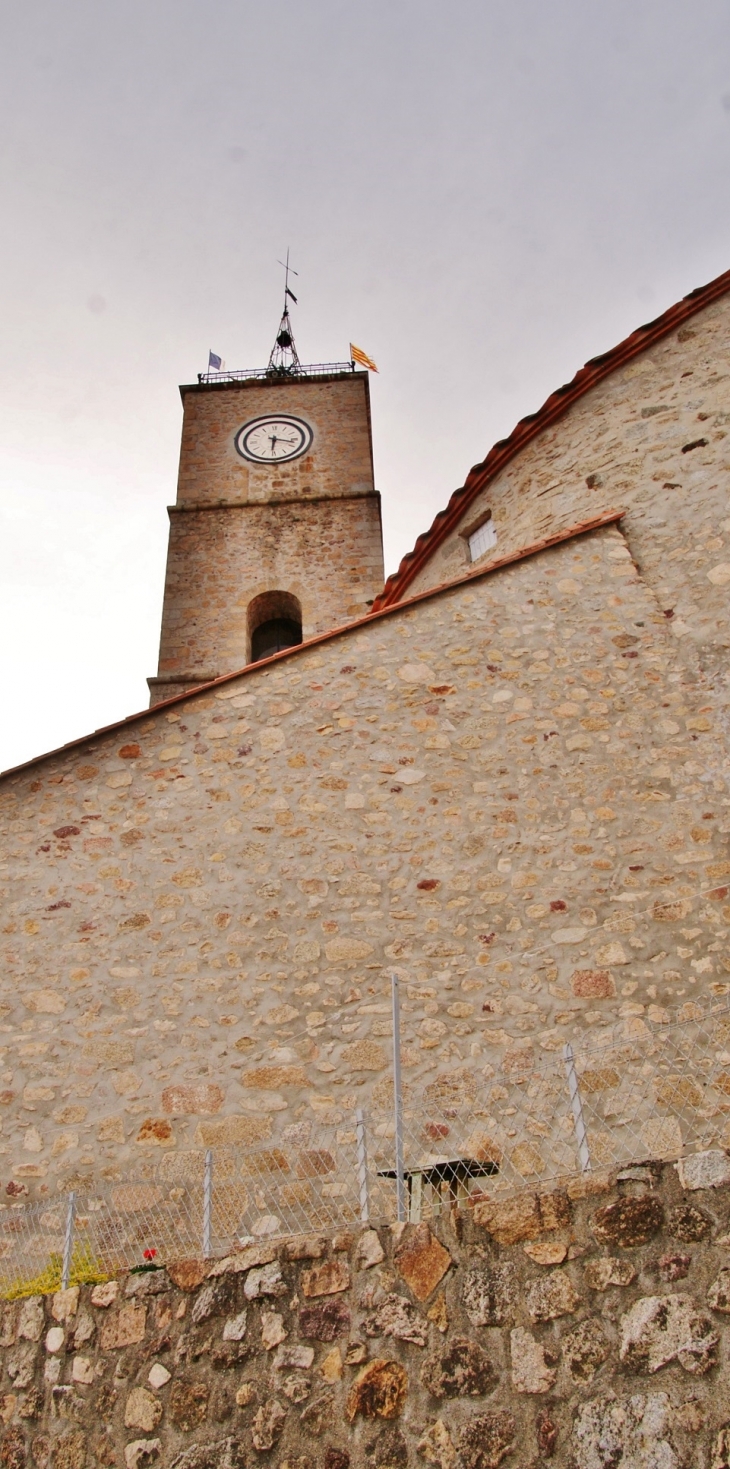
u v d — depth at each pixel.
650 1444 3.85
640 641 8.94
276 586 20.64
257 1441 4.64
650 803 8.09
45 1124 7.05
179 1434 4.87
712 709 8.48
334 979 7.41
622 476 10.13
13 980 7.55
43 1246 6.61
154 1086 7.11
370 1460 4.34
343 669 8.81
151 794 8.26
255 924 7.65
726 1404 3.79
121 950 7.62
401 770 8.30
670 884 7.70
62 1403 5.35
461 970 7.42
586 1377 4.09
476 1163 6.16
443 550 12.46
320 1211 6.52
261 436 23.91
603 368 10.64
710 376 10.06
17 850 8.05
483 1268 4.52
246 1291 5.06
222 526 21.75
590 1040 7.11
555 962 7.42
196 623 20.05
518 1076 6.61
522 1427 4.11
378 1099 6.95
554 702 8.62
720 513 9.34
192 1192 6.70
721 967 7.32
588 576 9.37
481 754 8.38
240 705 8.65
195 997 7.41
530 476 11.07
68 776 8.35
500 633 9.02
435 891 7.74
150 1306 5.35
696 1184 4.26
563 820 8.04
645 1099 6.84
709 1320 3.97
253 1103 6.98
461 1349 4.39
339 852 7.93
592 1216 4.41
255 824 8.08
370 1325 4.65
